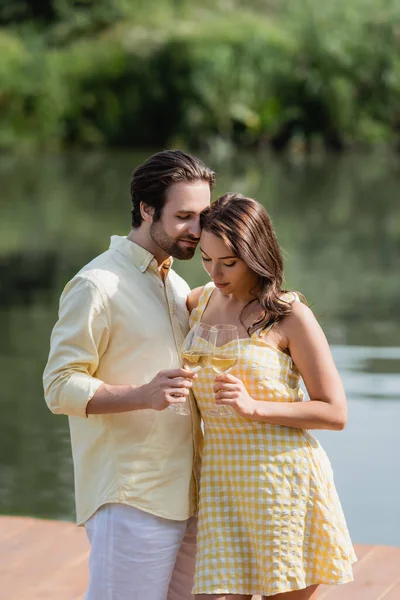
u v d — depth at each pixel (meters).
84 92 31.83
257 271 3.24
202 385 3.31
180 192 3.26
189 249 3.33
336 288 13.04
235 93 31.64
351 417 7.87
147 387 3.16
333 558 3.28
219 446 3.34
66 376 3.26
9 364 9.65
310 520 3.30
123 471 3.31
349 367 9.30
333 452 7.11
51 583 4.52
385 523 5.90
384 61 32.25
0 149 31.69
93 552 3.37
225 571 3.29
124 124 31.92
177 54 31.44
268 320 3.30
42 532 5.07
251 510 3.27
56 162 29.08
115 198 22.06
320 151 32.25
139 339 3.32
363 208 20.52
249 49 31.66
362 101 32.53
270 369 3.28
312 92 31.86
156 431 3.33
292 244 16.47
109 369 3.34
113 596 3.34
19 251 16.22
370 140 32.62
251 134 31.94
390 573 4.54
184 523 3.43
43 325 11.33
